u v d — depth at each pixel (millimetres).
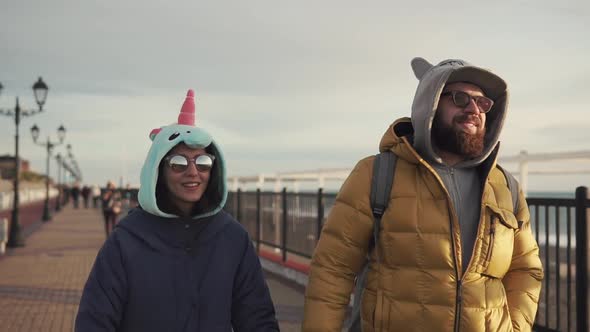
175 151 2082
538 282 2199
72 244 15359
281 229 9094
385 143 2178
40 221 26688
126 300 1952
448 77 2043
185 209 2135
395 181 2088
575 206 3562
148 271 1958
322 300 2152
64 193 53000
